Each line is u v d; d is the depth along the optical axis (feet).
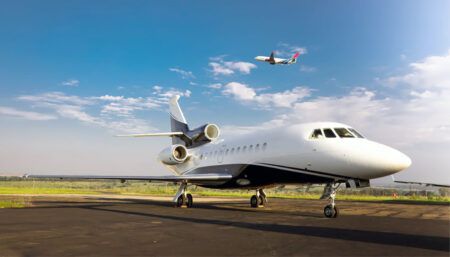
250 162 59.00
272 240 27.81
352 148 46.06
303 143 50.85
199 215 49.80
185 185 68.08
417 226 37.22
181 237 29.40
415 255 22.29
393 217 48.01
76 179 69.10
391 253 22.89
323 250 23.84
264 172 56.85
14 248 24.73
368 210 62.44
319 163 48.62
